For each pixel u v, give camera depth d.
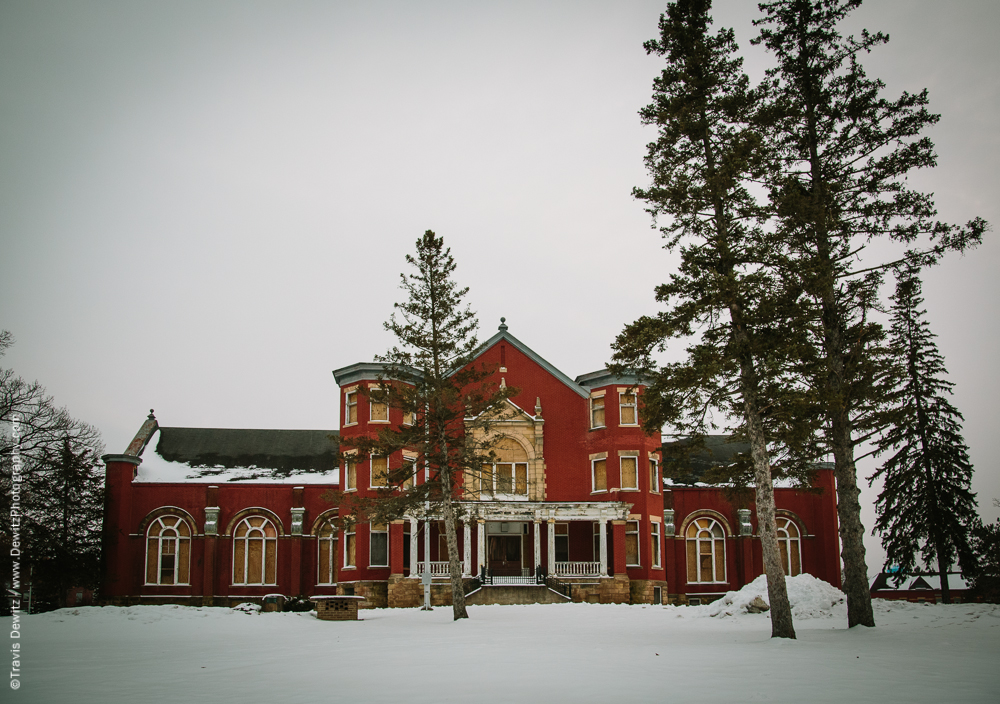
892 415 25.55
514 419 49.66
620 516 46.59
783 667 16.53
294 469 55.28
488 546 48.84
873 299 25.81
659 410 25.38
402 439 35.00
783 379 23.88
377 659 19.16
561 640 23.34
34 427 46.84
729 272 23.78
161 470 53.53
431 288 35.72
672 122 26.17
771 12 27.50
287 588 51.12
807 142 26.80
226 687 14.70
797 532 52.38
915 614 27.16
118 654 21.48
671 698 12.81
